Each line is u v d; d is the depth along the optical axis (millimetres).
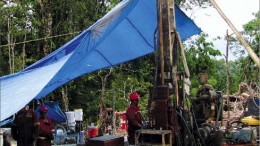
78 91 26406
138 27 12086
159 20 9250
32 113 10773
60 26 26203
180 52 9469
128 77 25266
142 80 25203
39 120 11320
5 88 8594
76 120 14789
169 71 9086
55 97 25656
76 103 26531
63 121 14633
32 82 8555
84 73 11820
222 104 9812
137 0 10648
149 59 27250
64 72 10328
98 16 26188
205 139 9125
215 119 9961
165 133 8359
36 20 25141
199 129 9148
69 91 26234
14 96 8156
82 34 9805
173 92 8898
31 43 26656
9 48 24547
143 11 11711
